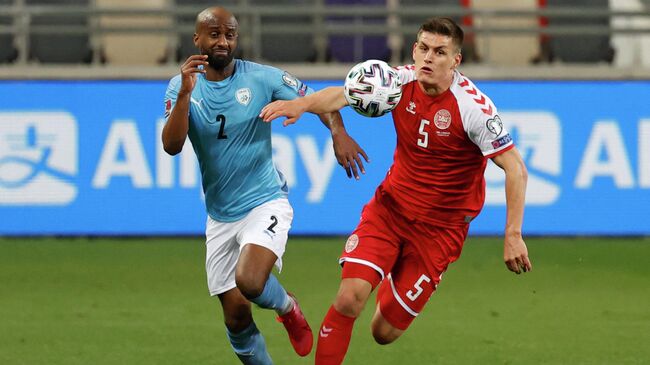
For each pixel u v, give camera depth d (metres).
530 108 44.16
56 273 36.53
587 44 49.09
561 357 23.92
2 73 44.12
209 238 19.83
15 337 25.81
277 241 18.98
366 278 18.67
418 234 19.30
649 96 44.31
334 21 49.12
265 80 19.61
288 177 43.72
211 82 19.44
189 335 26.17
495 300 31.72
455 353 24.31
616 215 44.34
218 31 19.05
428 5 49.34
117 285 34.16
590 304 31.08
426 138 18.67
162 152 43.50
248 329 19.58
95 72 44.19
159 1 49.62
